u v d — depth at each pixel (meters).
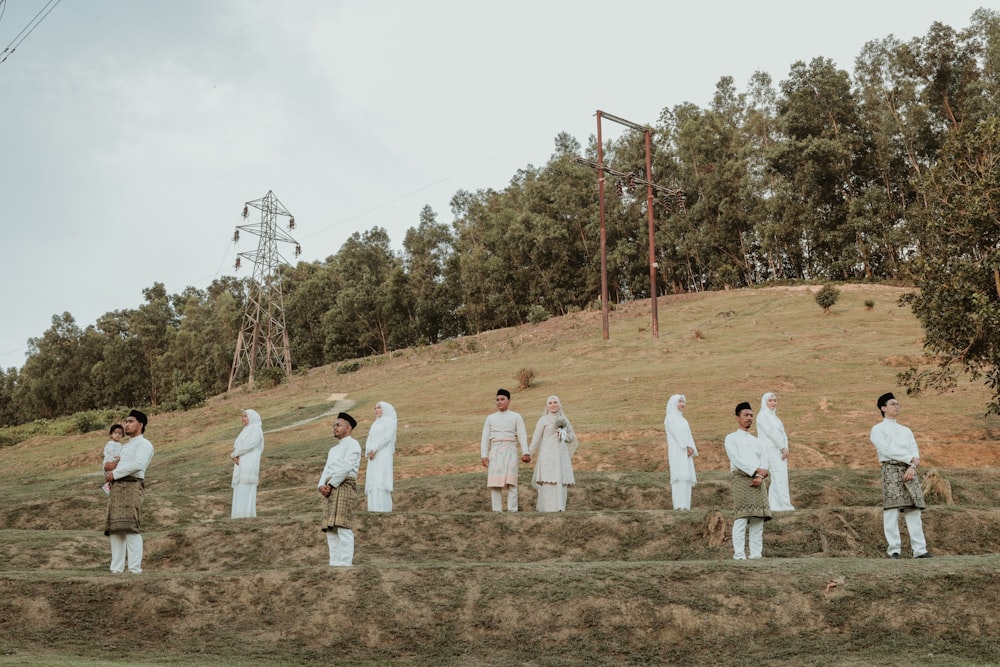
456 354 56.22
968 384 28.86
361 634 8.34
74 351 101.81
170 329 99.19
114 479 10.62
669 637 8.10
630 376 35.31
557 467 13.98
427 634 8.32
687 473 14.26
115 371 97.25
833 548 11.36
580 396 32.88
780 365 33.69
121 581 9.05
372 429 14.70
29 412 102.50
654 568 9.09
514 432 14.33
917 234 53.72
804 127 62.81
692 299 59.69
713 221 67.00
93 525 17.55
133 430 10.77
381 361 60.38
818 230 62.31
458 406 35.59
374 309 86.44
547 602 8.60
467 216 88.62
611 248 69.56
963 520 12.27
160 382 95.25
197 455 31.22
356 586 8.95
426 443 26.12
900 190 62.50
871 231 58.88
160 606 8.74
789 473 17.00
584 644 8.09
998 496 15.57
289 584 9.11
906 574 8.55
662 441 22.58
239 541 12.70
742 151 65.06
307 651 8.15
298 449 27.94
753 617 8.21
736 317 49.66
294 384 57.91
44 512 18.02
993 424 22.72
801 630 8.02
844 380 30.69
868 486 15.97
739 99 74.56
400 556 11.94
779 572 8.81
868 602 8.22
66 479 28.84
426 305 84.00
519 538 12.33
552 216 72.88
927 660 7.25
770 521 12.15
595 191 71.75
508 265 75.31
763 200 65.12
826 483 16.00
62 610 8.62
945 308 21.55
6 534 14.09
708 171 69.00
